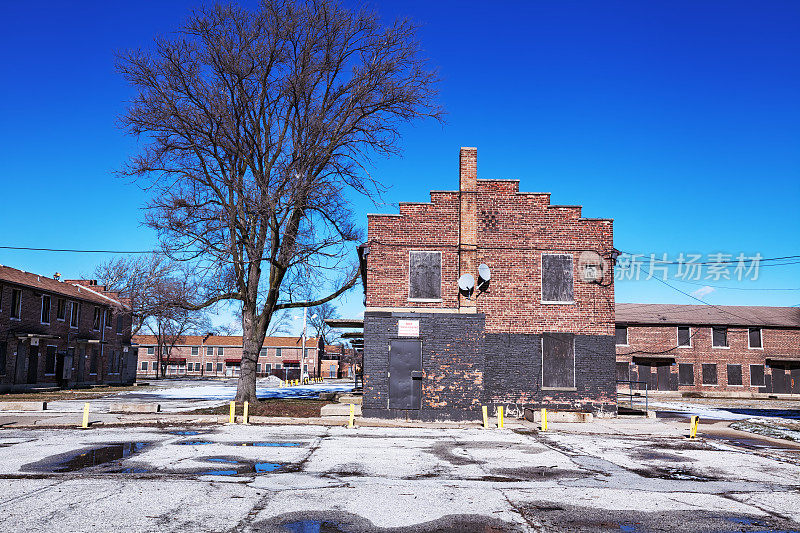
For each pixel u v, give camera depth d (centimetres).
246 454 1257
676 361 4834
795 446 1633
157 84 2220
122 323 5472
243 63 2228
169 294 2258
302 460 1197
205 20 2186
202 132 2214
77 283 5269
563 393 2133
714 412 2958
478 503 852
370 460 1212
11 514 741
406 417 2011
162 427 1798
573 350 2156
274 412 2133
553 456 1316
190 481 960
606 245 2212
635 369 4828
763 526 760
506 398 2128
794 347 4941
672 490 976
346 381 8144
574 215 2228
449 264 2214
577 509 829
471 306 2166
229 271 2397
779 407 3641
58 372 4269
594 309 2181
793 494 962
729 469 1205
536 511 814
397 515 776
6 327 3594
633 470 1166
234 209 2262
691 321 4919
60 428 1766
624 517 791
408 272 2209
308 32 2269
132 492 872
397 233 2225
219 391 4312
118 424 1859
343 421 1953
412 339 2047
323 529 707
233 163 2338
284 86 2320
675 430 1895
